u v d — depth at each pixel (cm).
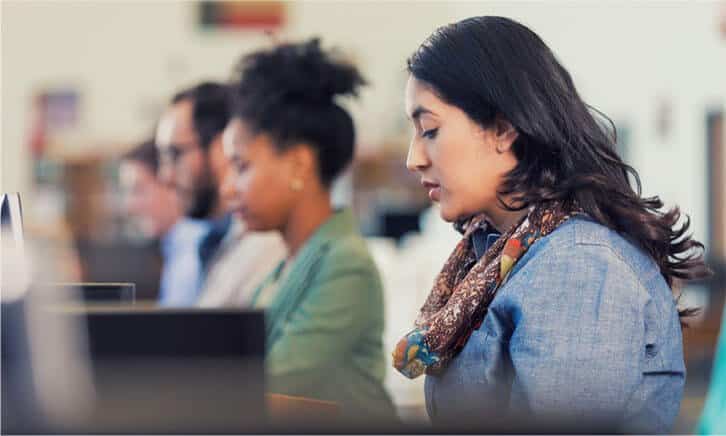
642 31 1100
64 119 1428
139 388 128
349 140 296
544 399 174
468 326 194
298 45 296
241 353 139
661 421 182
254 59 295
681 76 1052
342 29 1441
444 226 725
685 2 1038
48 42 1444
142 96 1448
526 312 181
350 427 115
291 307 279
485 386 186
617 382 175
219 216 423
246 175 293
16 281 125
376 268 283
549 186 191
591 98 1163
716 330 704
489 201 196
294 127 289
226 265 365
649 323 184
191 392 131
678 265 197
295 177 291
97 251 494
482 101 191
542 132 190
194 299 420
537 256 185
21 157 1398
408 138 1207
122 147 1356
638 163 1112
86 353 133
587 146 194
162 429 120
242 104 294
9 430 122
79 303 143
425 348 194
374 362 277
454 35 196
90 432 122
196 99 421
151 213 491
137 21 1451
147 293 490
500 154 194
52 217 1254
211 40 1455
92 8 1448
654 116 1090
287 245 296
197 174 420
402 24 1427
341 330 272
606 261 181
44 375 124
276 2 1444
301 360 270
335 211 294
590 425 117
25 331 124
